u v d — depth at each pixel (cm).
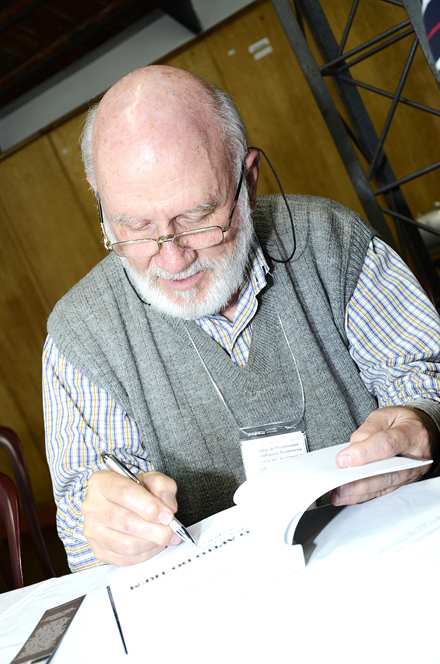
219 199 92
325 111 308
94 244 484
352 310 116
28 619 75
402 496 75
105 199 92
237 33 426
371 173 316
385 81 420
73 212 482
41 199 486
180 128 88
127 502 73
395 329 112
